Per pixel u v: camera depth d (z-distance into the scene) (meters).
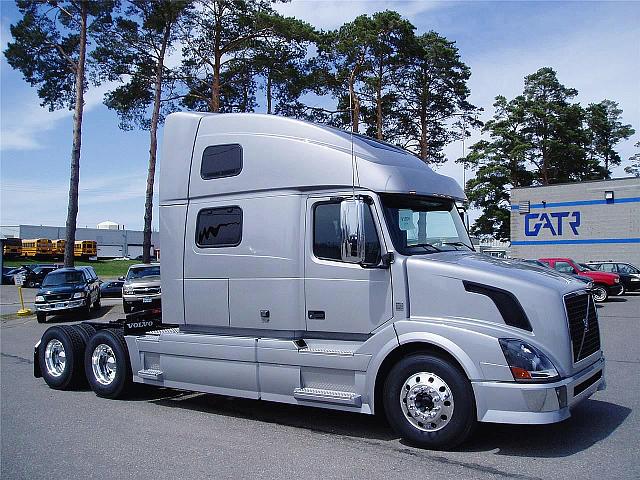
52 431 6.67
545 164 52.47
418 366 5.61
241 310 6.84
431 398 5.55
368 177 6.08
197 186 7.35
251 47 26.88
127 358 8.14
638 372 9.24
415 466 5.19
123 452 5.84
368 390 5.86
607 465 5.08
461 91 36.50
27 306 28.80
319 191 6.41
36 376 9.45
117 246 98.94
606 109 65.38
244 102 29.78
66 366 8.88
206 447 5.94
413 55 32.50
